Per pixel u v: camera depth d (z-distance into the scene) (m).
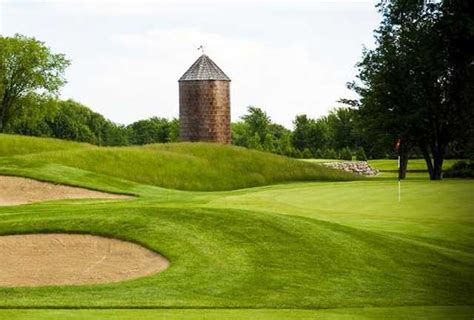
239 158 62.62
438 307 15.34
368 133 64.75
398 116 59.38
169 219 22.11
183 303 14.82
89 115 159.88
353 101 66.62
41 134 138.50
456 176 65.12
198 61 80.06
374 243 20.59
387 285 17.25
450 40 55.25
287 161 64.81
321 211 26.11
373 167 99.81
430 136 62.03
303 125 147.00
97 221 22.05
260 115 143.12
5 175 39.97
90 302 14.67
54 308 14.22
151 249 19.70
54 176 41.22
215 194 40.62
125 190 41.41
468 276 18.44
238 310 14.31
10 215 25.00
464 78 57.38
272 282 16.86
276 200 29.67
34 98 103.94
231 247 19.61
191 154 61.75
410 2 57.56
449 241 21.75
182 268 17.83
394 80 60.19
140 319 12.74
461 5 53.25
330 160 110.00
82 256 19.52
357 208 26.73
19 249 20.23
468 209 26.11
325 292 16.30
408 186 33.53
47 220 22.45
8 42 101.69
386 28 61.12
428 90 59.94
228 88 80.38
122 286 16.23
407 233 22.45
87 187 39.72
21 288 16.03
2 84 100.31
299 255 19.12
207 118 78.75
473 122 60.03
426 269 18.84
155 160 56.62
